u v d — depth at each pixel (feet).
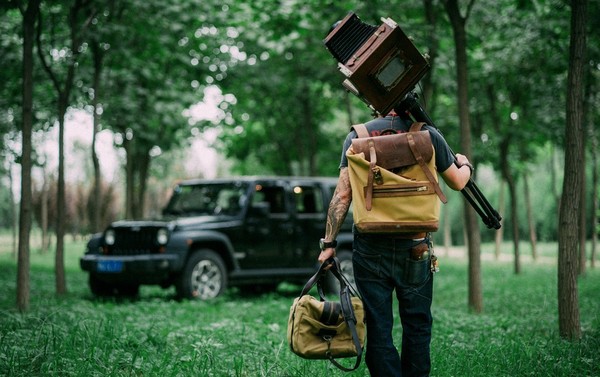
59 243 34.47
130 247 33.83
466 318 25.07
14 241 74.79
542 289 37.99
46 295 33.55
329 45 11.21
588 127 49.98
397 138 10.85
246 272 35.60
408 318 11.51
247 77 56.24
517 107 55.52
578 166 19.62
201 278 33.88
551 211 112.68
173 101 50.57
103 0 35.50
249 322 23.67
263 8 41.45
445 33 40.22
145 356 15.99
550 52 43.27
